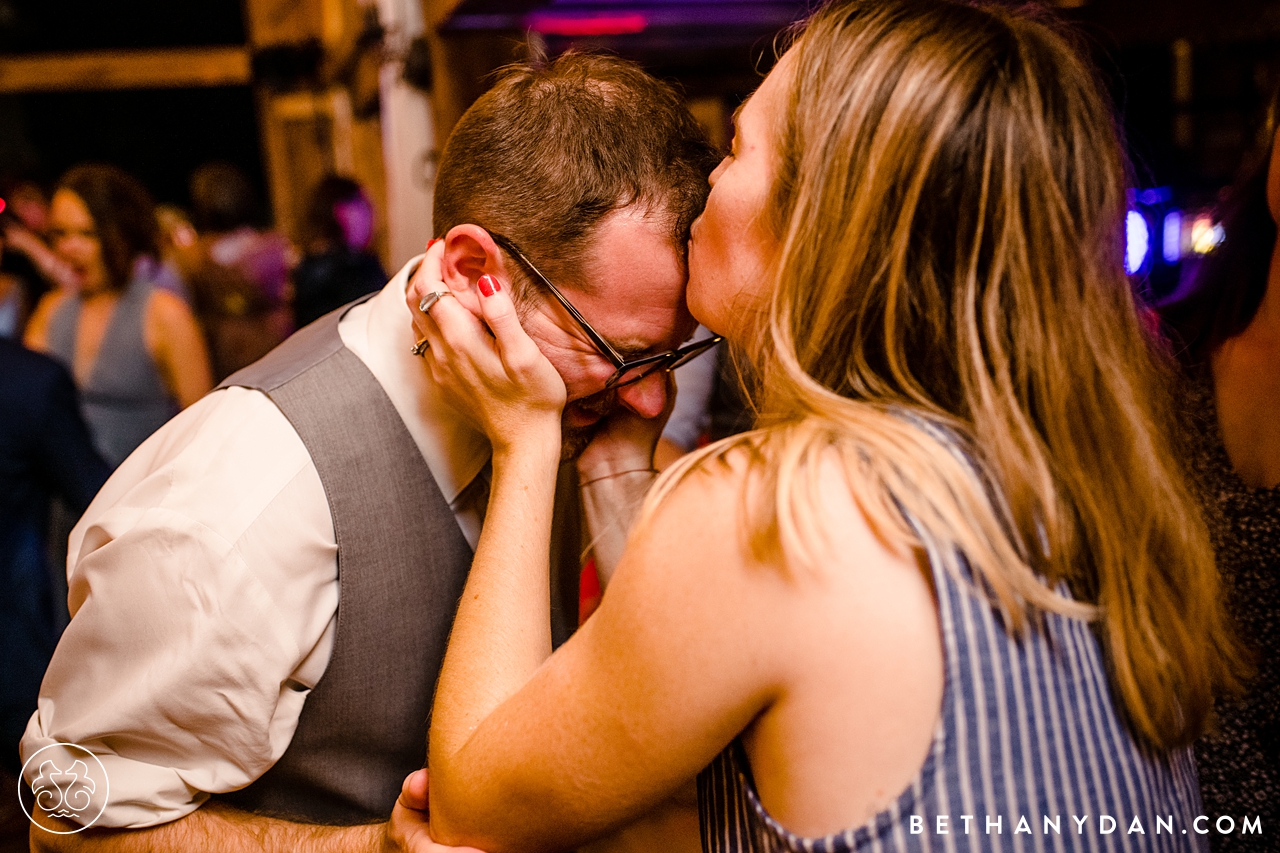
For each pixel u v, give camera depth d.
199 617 0.89
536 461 0.90
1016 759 0.62
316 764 1.04
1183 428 1.08
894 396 0.68
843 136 0.67
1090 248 0.68
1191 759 0.77
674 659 0.63
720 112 3.70
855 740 0.61
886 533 0.61
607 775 0.67
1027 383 0.67
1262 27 2.67
